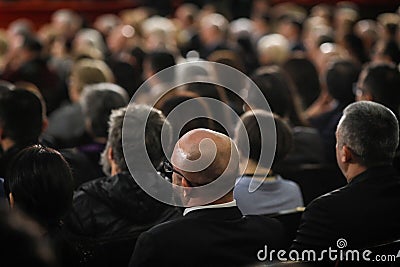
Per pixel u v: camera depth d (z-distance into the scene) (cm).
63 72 2081
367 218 775
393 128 812
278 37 2305
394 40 2441
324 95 1666
